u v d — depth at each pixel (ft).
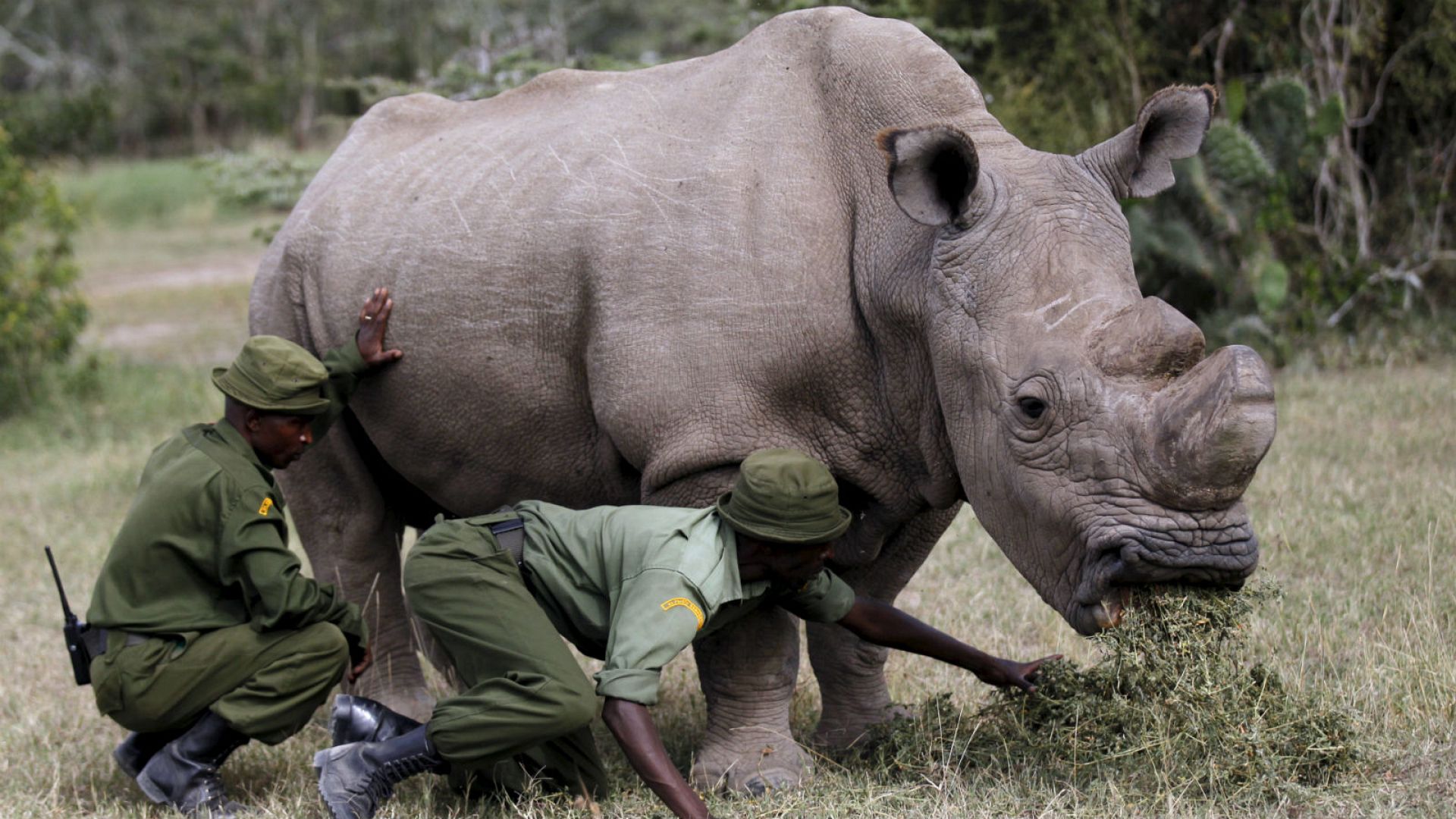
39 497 38.22
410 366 20.49
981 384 15.79
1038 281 15.71
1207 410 14.20
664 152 19.01
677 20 103.96
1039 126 46.68
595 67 43.16
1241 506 14.93
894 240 17.17
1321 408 36.70
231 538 18.21
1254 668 17.48
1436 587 23.11
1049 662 18.38
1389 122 47.85
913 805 17.03
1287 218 43.80
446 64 45.68
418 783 19.33
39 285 50.75
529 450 20.15
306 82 145.59
